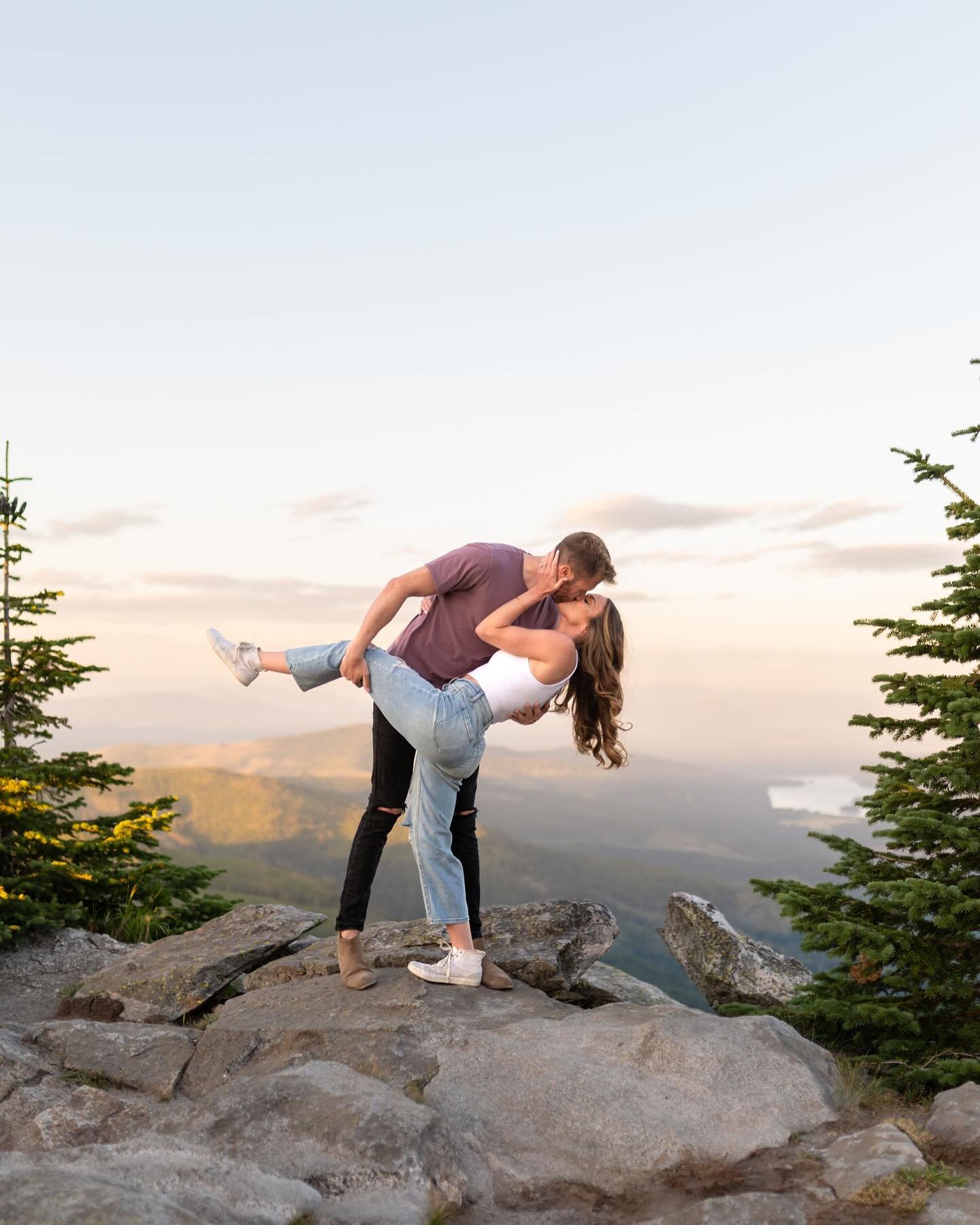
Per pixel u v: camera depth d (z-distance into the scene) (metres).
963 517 5.25
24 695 8.63
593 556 4.04
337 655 4.23
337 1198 2.76
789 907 5.05
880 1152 3.03
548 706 4.36
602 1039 3.93
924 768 4.93
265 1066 3.94
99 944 7.37
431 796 4.47
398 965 5.18
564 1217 2.95
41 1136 3.38
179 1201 2.31
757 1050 3.88
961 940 4.81
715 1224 2.67
